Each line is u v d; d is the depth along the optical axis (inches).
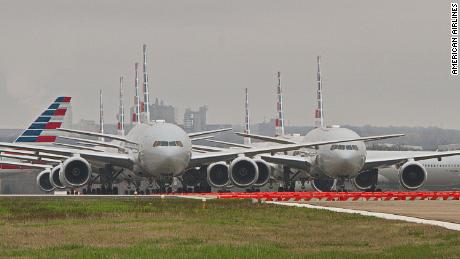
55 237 4894.2
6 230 5285.4
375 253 4156.0
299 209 6781.5
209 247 4370.1
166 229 5290.4
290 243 4601.4
